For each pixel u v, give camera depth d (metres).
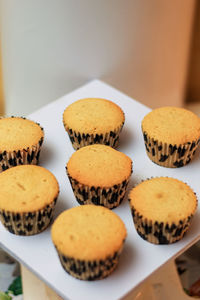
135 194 0.65
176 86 0.97
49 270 0.63
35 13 0.82
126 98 0.83
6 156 0.70
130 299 0.77
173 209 0.63
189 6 0.90
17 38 0.85
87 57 0.87
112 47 0.87
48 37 0.84
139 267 0.63
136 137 0.77
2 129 0.71
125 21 0.85
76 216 0.61
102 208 0.63
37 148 0.71
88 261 0.58
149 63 0.91
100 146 0.70
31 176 0.66
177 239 0.65
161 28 0.88
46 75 0.88
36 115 0.80
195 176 0.72
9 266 0.83
